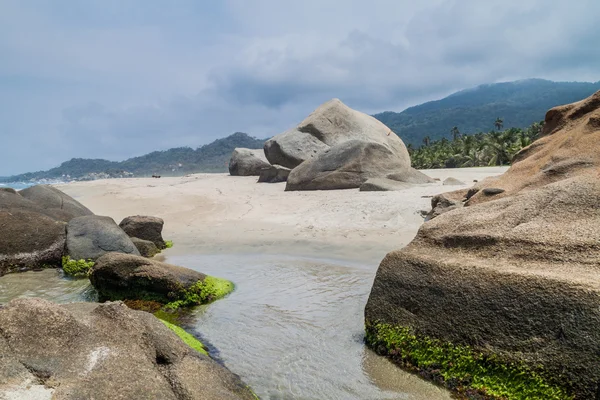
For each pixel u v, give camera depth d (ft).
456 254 20.39
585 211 19.76
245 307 27.09
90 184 94.58
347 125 107.55
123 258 29.58
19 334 12.83
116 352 13.84
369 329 20.98
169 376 13.88
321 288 29.96
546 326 15.12
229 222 55.06
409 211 51.01
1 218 41.16
